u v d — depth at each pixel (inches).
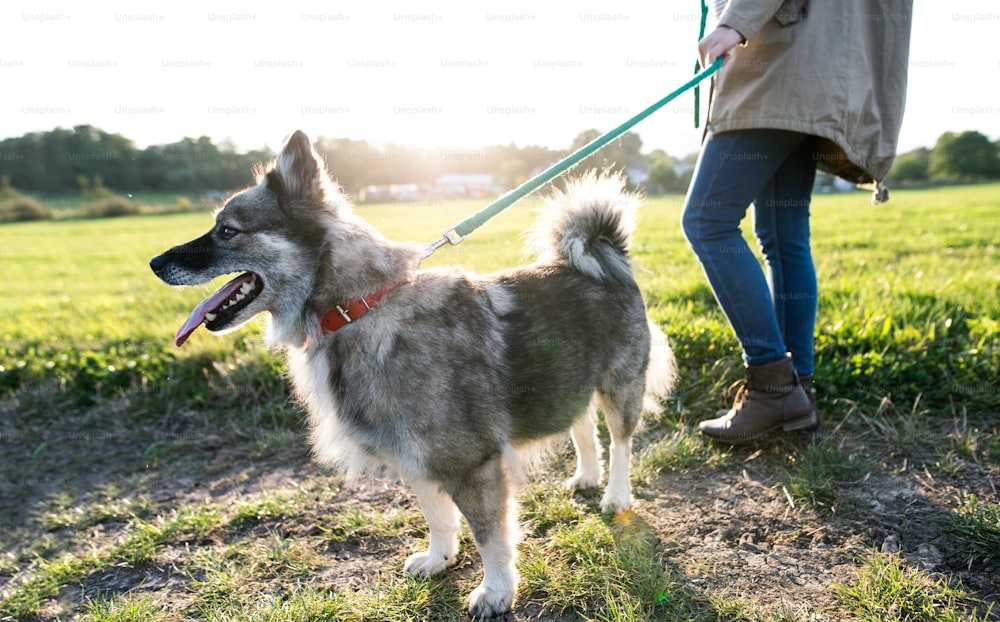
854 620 89.3
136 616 102.6
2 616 107.8
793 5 115.0
